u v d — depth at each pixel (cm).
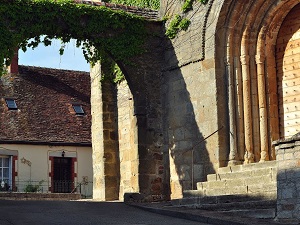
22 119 3572
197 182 1980
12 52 1966
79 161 3681
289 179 1359
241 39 1998
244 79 1981
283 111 2011
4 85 3659
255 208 1492
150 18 2191
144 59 2167
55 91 3819
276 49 2055
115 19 2122
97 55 2180
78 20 2067
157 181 2130
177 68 2111
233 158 1922
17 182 3484
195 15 2052
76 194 3016
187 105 2059
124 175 2314
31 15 1998
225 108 1962
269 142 1977
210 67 1981
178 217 1566
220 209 1572
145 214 1648
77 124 3734
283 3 1977
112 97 2402
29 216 1562
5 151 3462
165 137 2144
